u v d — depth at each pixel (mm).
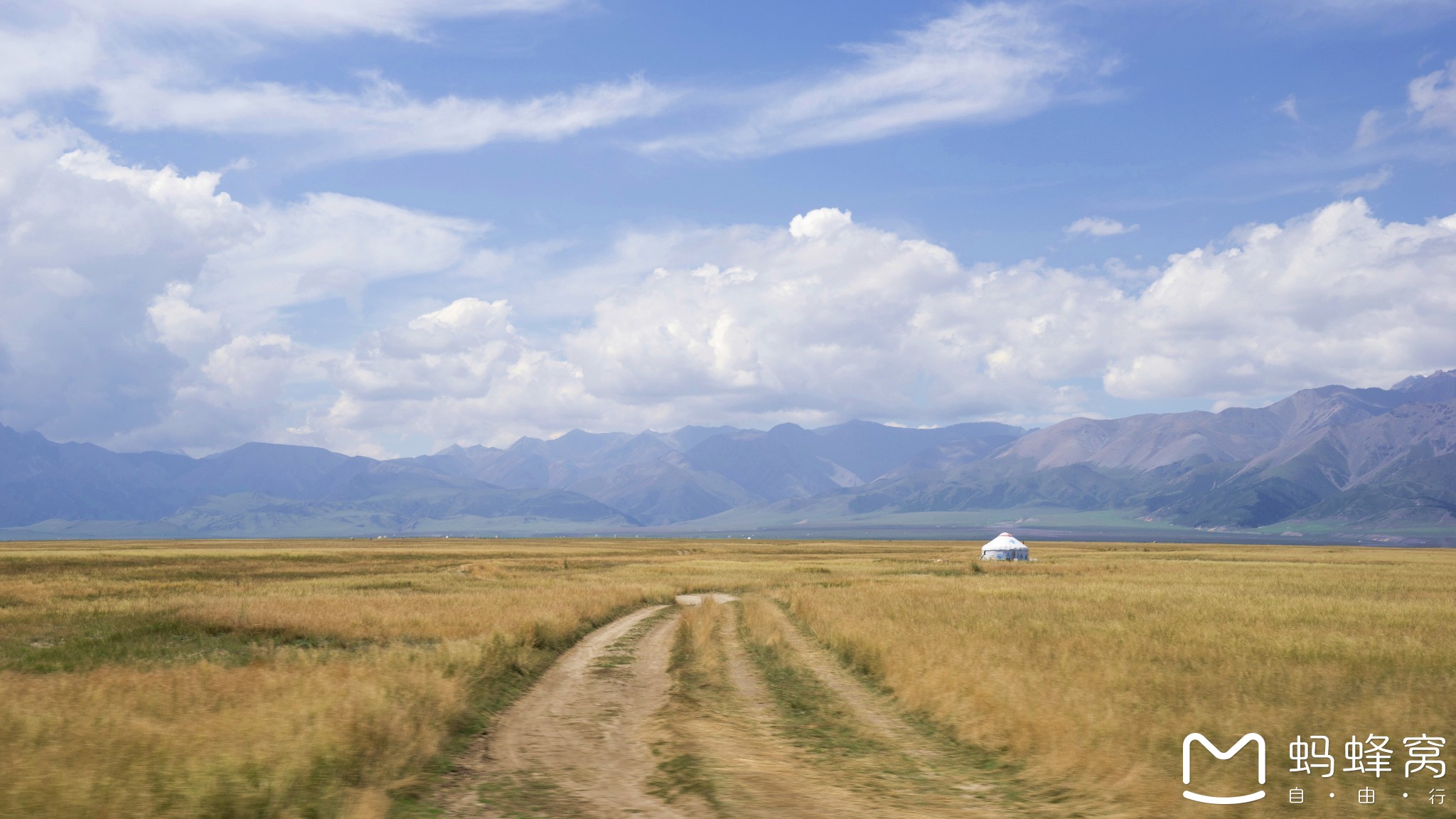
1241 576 73250
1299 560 115688
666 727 18234
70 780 11719
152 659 26469
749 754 16266
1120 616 36750
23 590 52344
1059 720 16266
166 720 15664
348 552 119875
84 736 14031
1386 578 68812
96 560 88500
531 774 14680
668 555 137500
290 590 56688
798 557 133125
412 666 22562
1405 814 12250
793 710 20609
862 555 144375
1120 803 12883
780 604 50219
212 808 11250
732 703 21375
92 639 30469
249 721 15062
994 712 17516
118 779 12023
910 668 22734
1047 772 14555
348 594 51969
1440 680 21547
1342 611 39469
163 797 11516
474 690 21094
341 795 12344
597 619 40750
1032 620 34156
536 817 12195
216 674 20531
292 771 12547
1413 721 16688
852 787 14047
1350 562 109625
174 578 69375
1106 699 17938
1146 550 168250
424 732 16125
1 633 32625
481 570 82125
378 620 35906
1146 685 19625
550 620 34469
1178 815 12289
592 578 76188
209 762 12648
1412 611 39188
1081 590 53562
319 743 13875
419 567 90375
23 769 12070
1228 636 29609
